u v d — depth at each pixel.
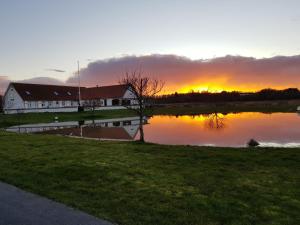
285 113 56.53
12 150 16.03
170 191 8.78
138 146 17.47
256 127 33.06
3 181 10.03
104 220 6.73
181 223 6.61
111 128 37.12
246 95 118.69
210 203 7.82
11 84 75.81
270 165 12.16
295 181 9.86
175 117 55.09
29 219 6.78
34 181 9.88
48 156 14.05
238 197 8.30
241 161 12.95
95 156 14.01
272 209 7.43
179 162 12.73
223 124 37.78
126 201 7.95
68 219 6.77
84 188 9.07
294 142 22.47
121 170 11.20
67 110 75.19
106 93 87.25
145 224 6.55
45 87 82.06
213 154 14.46
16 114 63.22
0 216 6.96
